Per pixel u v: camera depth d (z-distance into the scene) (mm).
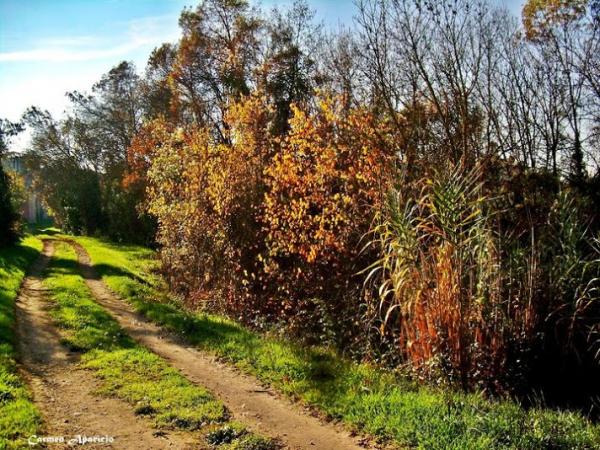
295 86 25844
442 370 7434
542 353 8578
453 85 15977
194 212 16109
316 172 12938
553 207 10523
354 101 15148
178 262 17281
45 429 5652
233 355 8742
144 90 41906
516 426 5508
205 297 14898
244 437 5578
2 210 29125
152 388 6988
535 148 19312
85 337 9672
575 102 18891
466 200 8195
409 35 16484
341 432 5816
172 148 18391
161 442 5438
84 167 53625
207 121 29672
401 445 5359
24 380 7305
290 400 6828
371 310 9953
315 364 7977
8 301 12719
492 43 18328
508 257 9461
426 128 15414
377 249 11742
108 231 47844
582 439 5414
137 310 13125
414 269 7797
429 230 7965
